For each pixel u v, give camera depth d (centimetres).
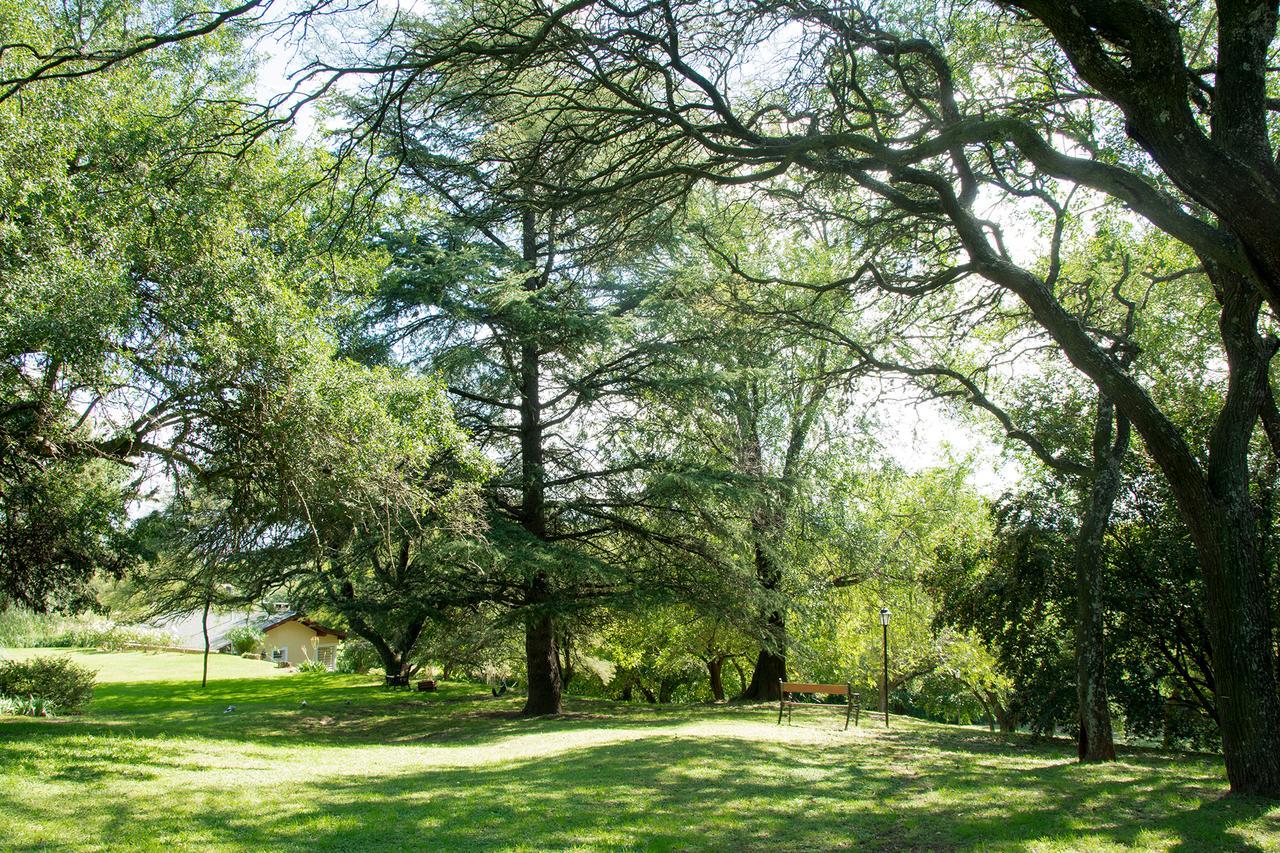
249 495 1196
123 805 806
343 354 1504
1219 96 551
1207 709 1496
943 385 1470
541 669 2045
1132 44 481
